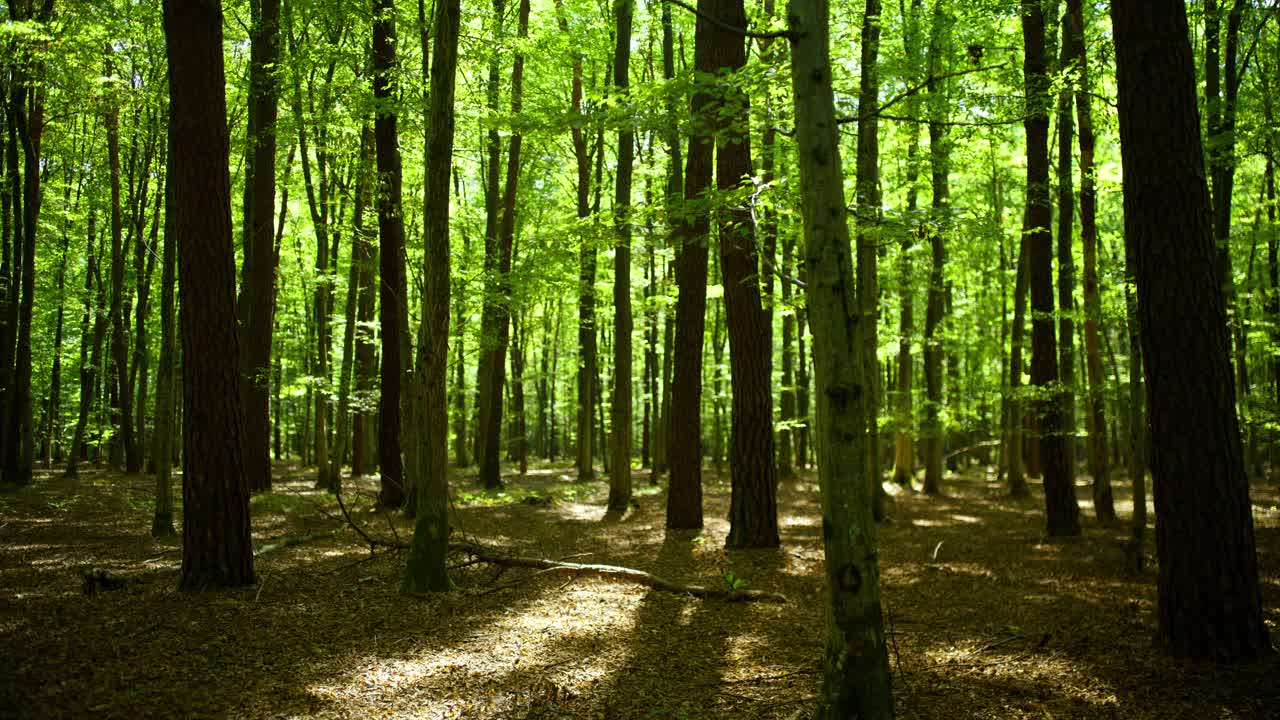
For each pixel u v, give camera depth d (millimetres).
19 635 5973
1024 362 23641
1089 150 11633
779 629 6863
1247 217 16391
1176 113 5441
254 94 12508
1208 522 5461
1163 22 5453
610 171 21781
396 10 12789
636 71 19688
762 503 10914
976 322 23672
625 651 6195
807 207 4129
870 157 12977
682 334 12898
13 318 17109
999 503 17891
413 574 7961
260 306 16344
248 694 5043
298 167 21109
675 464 12922
